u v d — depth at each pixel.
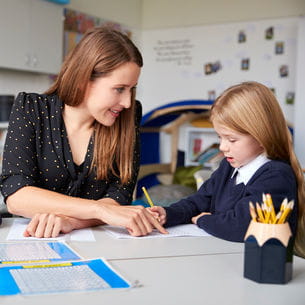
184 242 1.11
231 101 1.17
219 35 5.00
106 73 1.21
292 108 4.67
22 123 1.32
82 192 1.41
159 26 5.33
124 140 1.42
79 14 4.45
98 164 1.38
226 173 1.38
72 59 1.27
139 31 5.39
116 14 4.98
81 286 0.75
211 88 5.09
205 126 4.58
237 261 0.94
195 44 5.14
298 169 1.22
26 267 0.85
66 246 1.03
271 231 0.80
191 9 5.13
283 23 4.66
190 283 0.80
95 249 1.02
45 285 0.75
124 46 1.22
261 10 4.75
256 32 4.80
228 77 4.98
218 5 4.97
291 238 0.82
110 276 0.81
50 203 1.21
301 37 4.07
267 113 1.17
